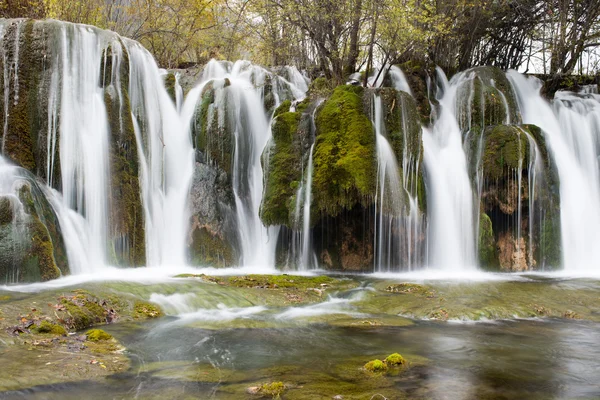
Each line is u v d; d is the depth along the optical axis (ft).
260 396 17.83
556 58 69.67
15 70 42.39
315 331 27.58
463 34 73.20
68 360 20.76
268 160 48.98
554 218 51.98
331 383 19.44
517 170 50.42
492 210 52.06
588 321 30.83
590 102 65.62
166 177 51.42
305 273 46.62
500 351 24.50
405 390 18.93
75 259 40.24
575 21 69.82
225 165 52.37
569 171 56.90
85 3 72.13
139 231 45.85
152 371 20.47
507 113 58.85
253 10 68.90
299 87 65.05
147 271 43.04
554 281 42.55
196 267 48.55
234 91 54.54
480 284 40.27
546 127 62.44
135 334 26.05
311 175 46.55
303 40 68.69
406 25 55.36
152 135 50.16
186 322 28.68
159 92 52.95
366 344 25.27
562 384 20.13
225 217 51.16
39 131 42.24
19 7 59.26
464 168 53.47
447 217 51.39
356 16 57.26
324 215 47.93
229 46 90.12
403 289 38.04
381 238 47.55
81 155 43.24
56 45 43.93
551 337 27.17
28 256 35.32
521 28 79.66
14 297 29.32
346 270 48.83
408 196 46.96
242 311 31.73
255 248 52.03
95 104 45.01
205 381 19.42
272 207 47.42
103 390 18.16
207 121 52.90
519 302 34.12
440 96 63.62
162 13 85.92
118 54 47.14
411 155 47.73
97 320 27.99
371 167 45.27
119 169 45.03
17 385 17.87
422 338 26.63
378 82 62.28
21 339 22.95
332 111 47.29
